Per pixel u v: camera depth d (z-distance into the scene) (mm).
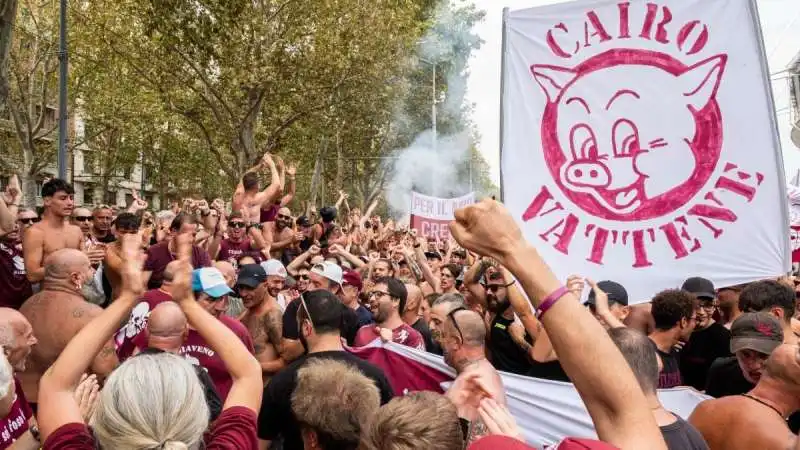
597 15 4809
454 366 3812
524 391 4887
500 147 4914
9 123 35031
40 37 30969
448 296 4715
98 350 2586
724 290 6078
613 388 1653
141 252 2734
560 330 1666
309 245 12469
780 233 4609
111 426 2135
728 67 4652
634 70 4777
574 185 4832
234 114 22516
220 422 2561
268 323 5883
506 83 4934
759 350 3740
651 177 4754
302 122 25125
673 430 2906
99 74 30500
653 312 4840
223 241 9508
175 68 22297
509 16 4918
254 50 21453
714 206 4676
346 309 6605
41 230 6699
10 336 3486
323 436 3002
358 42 22828
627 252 4758
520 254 1682
